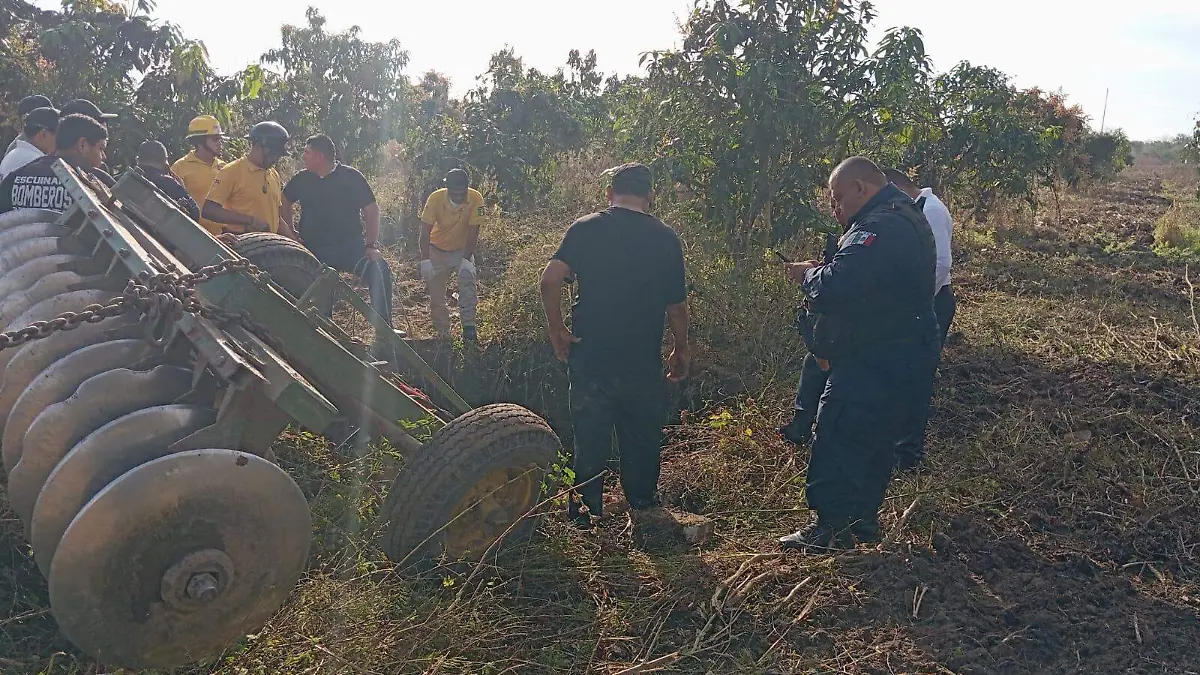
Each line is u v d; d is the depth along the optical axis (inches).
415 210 450.0
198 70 321.4
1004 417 202.1
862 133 282.8
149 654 99.0
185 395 109.4
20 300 146.3
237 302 116.9
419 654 112.3
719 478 178.7
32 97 227.5
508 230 394.3
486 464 130.6
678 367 173.8
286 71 498.3
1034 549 151.7
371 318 154.2
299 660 107.0
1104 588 139.6
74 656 107.2
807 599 133.3
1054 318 279.3
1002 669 118.0
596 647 119.7
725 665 118.9
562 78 534.6
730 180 279.9
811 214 287.0
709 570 142.6
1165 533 155.3
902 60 276.2
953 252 425.7
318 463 154.6
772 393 217.3
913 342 145.8
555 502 147.3
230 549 98.9
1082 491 169.2
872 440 147.6
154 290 112.4
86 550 90.7
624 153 323.9
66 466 96.0
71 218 160.6
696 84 278.5
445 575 130.7
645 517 163.9
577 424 162.2
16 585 119.9
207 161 236.8
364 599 116.8
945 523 159.3
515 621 123.8
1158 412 198.7
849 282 139.0
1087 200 783.1
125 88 319.6
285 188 244.5
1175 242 485.1
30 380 126.3
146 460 99.9
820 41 277.7
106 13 313.0
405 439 134.6
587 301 157.2
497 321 265.1
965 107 460.1
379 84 510.0
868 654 120.8
